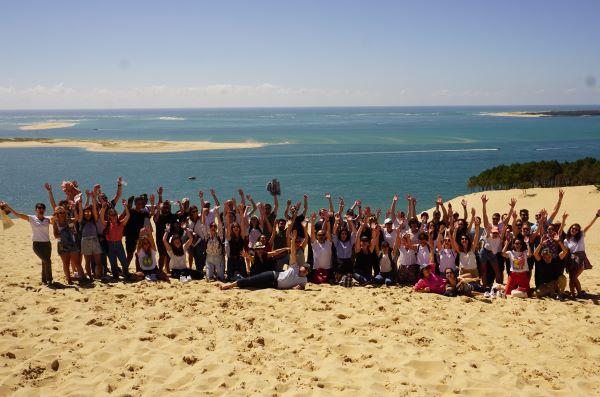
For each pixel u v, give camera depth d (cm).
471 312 895
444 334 784
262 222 1226
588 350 742
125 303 901
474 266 1112
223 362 661
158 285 1030
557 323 846
